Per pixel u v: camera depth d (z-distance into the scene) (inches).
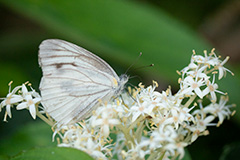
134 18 12.7
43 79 10.6
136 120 10.5
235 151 11.9
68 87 10.7
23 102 10.6
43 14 12.3
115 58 12.3
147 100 10.5
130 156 10.2
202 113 10.8
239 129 12.5
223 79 12.3
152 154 10.2
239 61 13.9
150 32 12.7
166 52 12.5
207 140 12.5
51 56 10.6
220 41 14.3
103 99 10.9
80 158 9.5
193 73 10.7
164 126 10.3
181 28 12.9
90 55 10.7
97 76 10.8
